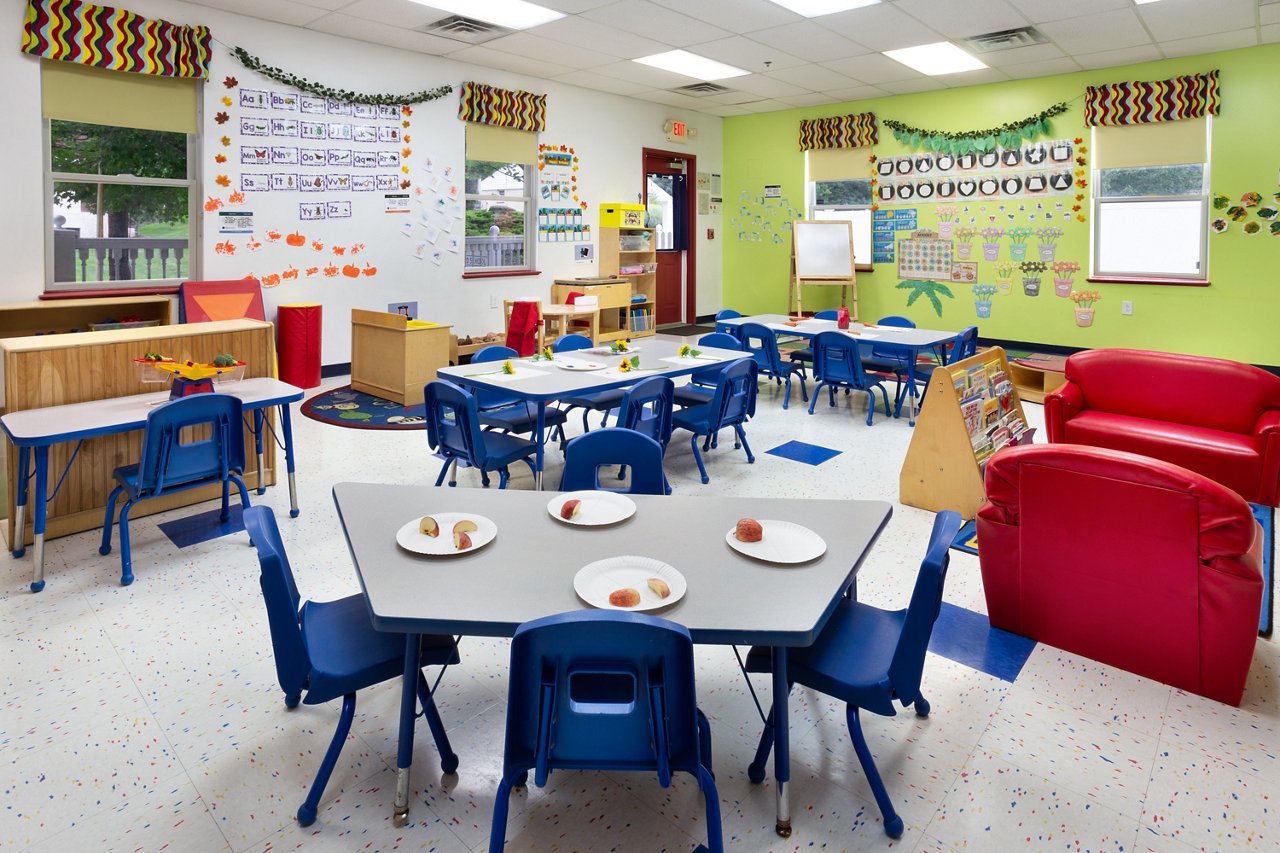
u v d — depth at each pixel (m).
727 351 5.14
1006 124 8.20
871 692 1.73
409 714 1.79
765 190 10.33
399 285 7.33
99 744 2.08
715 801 1.55
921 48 6.91
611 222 9.06
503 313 8.28
